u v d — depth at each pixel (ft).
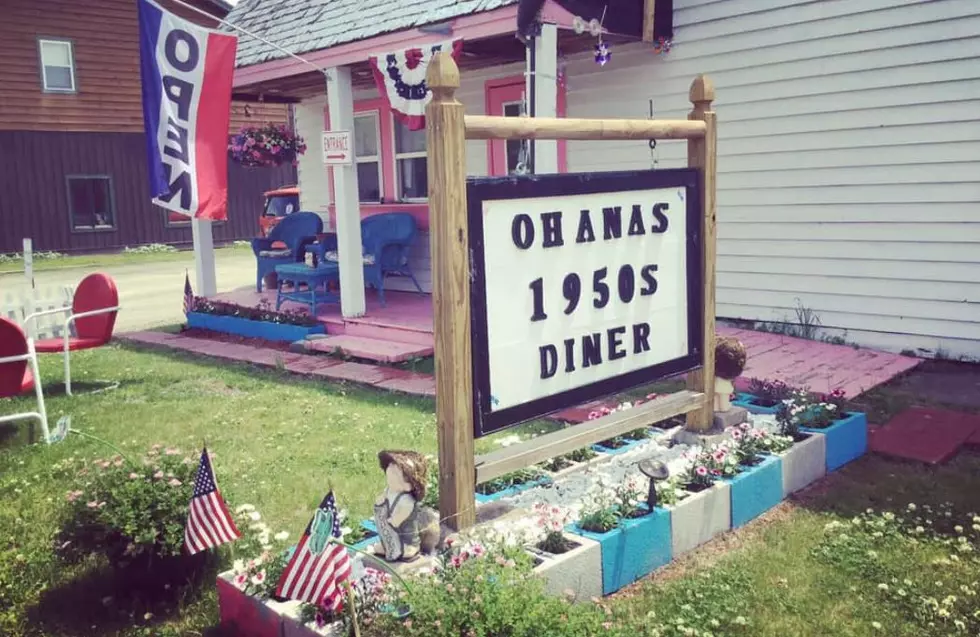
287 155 43.86
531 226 13.83
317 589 9.81
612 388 15.46
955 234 25.99
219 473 18.31
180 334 38.34
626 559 13.06
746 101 29.86
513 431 20.84
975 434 19.20
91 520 12.60
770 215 29.94
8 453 20.59
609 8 28.09
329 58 32.50
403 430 21.30
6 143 75.46
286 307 37.32
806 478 16.88
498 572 10.32
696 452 16.55
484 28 27.53
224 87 27.20
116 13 80.74
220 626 11.89
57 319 34.06
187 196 27.07
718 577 13.08
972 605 11.93
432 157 12.43
